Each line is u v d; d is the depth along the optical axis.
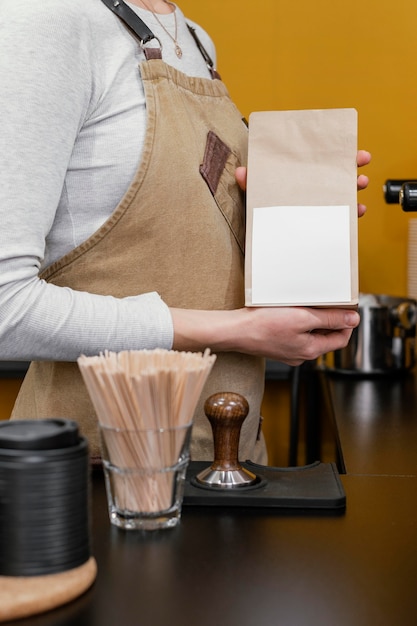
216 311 1.24
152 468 0.89
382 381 2.47
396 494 1.07
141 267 1.29
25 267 1.15
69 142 1.19
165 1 1.49
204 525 0.93
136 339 1.19
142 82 1.29
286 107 2.74
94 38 1.24
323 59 2.72
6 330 1.15
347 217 1.20
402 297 2.58
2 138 1.12
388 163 2.74
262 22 2.72
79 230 1.28
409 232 2.63
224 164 1.37
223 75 2.74
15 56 1.13
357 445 1.52
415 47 2.70
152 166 1.26
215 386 1.35
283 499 0.99
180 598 0.76
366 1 2.70
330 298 1.21
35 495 0.73
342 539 0.90
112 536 0.90
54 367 1.31
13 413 1.46
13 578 0.73
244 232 1.41
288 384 2.74
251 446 1.43
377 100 2.73
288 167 1.22
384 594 0.77
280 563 0.83
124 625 0.71
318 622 0.71
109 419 0.87
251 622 0.71
